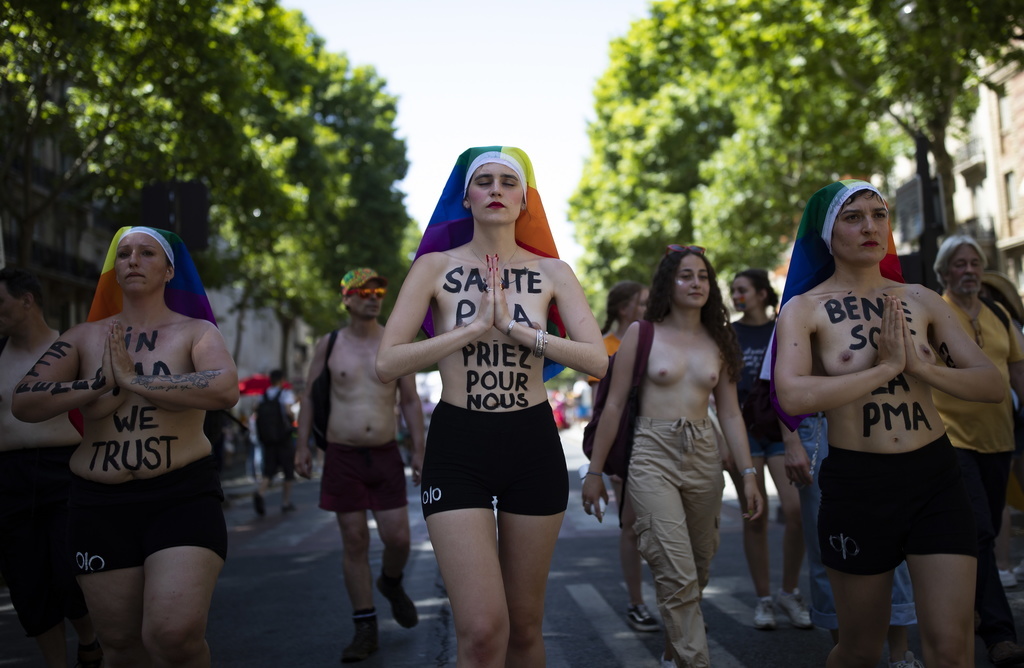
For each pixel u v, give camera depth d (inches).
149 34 642.2
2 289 194.7
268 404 603.2
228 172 813.9
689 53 786.8
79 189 892.6
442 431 145.3
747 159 1035.3
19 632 271.7
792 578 245.6
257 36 769.6
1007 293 243.8
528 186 155.9
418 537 444.8
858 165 897.5
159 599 141.0
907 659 184.9
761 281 265.9
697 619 190.4
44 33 566.3
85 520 147.0
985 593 203.2
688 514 202.7
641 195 1320.1
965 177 1344.7
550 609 274.5
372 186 1668.3
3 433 191.2
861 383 133.3
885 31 591.8
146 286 156.9
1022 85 1176.8
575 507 511.5
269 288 1469.0
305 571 365.7
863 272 146.4
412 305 149.7
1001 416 219.1
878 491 136.4
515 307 150.6
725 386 205.5
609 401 203.8
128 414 149.5
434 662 223.1
